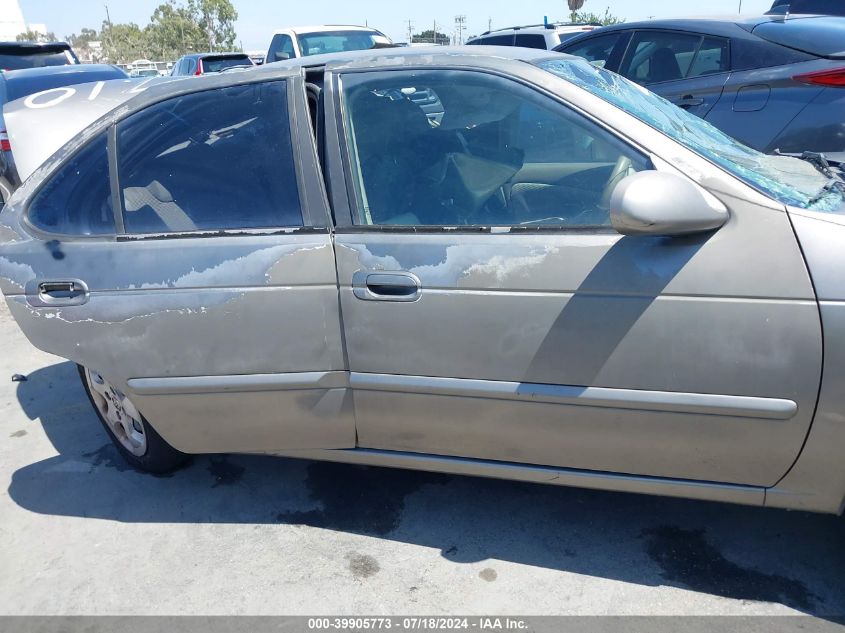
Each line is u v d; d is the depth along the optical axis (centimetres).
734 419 204
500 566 246
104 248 253
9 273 262
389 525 271
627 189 192
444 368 227
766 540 250
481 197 229
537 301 214
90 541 270
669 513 267
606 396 213
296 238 236
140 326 248
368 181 238
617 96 239
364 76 245
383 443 249
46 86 735
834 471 203
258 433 258
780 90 456
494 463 240
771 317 195
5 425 361
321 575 246
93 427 355
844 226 196
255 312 238
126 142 263
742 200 201
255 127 250
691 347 203
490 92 234
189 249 244
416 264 224
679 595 228
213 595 239
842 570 234
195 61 1559
